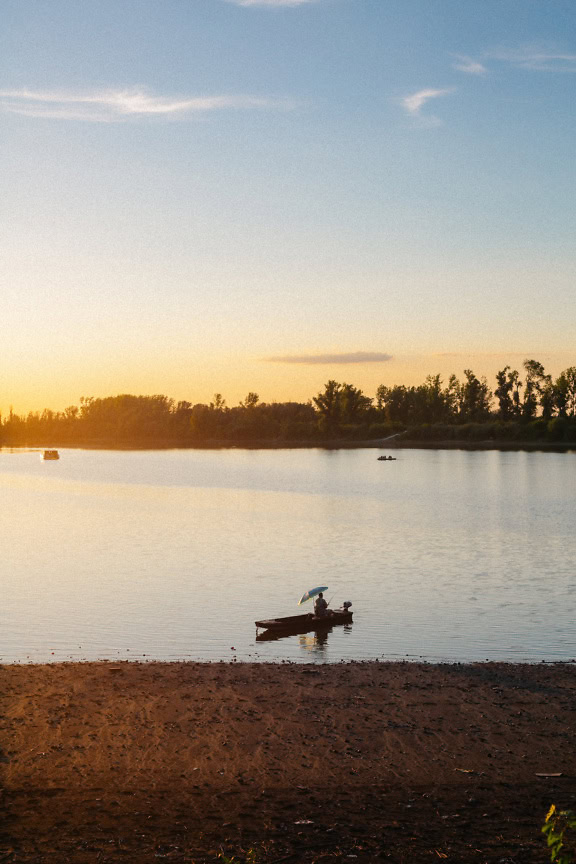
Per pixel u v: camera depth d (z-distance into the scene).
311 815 13.76
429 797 14.45
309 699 19.64
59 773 15.38
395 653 25.52
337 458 183.25
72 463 177.38
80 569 41.94
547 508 74.12
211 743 16.88
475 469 135.12
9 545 51.31
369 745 16.81
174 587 36.72
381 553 47.41
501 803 14.20
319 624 29.20
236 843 12.73
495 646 26.31
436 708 19.03
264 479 117.75
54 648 26.00
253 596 34.81
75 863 12.03
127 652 25.52
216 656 25.09
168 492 96.12
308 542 52.38
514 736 17.31
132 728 17.64
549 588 36.28
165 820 13.53
